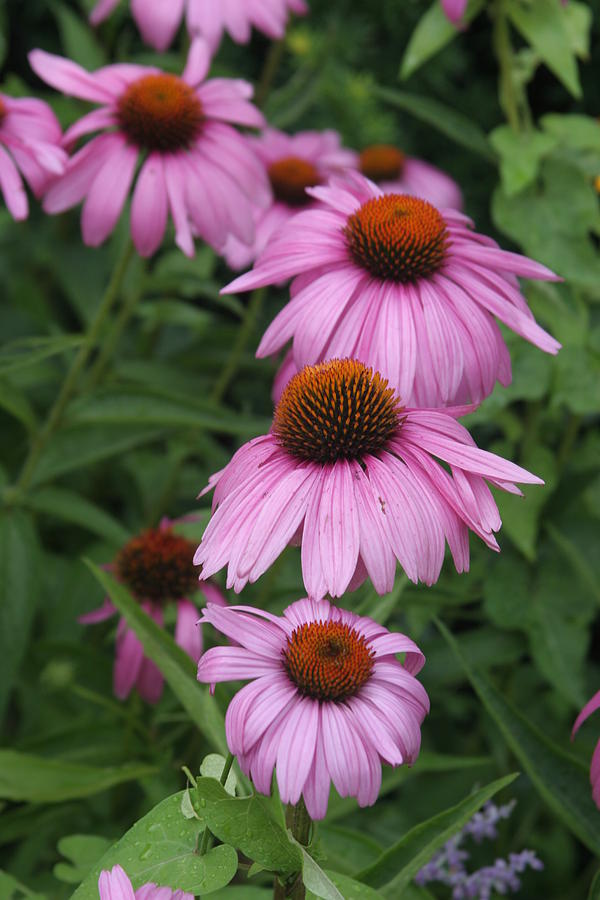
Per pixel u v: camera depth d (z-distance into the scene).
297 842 0.82
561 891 1.16
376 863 0.88
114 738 1.05
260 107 1.29
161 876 0.83
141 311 1.26
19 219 1.02
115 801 1.05
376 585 0.82
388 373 0.90
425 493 0.84
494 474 0.84
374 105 1.42
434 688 1.11
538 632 1.10
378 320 0.91
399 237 0.91
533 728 0.93
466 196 1.50
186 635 1.03
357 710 0.82
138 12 1.17
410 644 0.84
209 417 1.11
